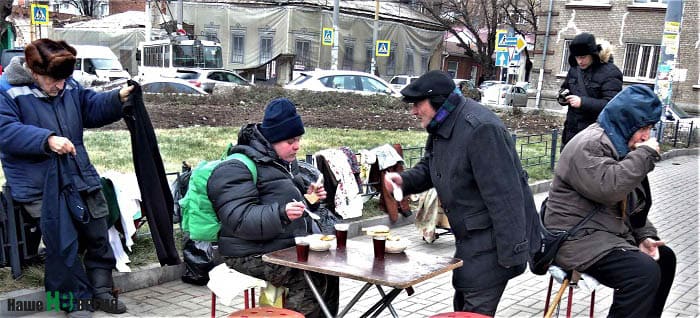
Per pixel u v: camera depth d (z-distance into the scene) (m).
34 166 4.21
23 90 4.09
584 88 6.43
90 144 10.24
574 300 5.31
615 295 3.77
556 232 3.85
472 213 3.43
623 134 3.72
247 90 17.98
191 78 22.53
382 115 16.84
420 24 39.97
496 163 3.27
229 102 16.77
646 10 25.44
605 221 3.81
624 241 3.81
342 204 6.99
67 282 4.25
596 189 3.62
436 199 6.82
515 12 40.69
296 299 3.63
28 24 31.31
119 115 4.39
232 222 3.43
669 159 14.97
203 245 5.23
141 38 36.09
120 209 4.95
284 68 31.30
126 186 5.21
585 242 3.78
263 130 3.58
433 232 6.87
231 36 34.22
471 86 25.78
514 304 5.21
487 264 3.39
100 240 4.52
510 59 20.84
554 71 27.58
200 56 26.89
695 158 15.50
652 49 25.66
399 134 13.95
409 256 3.39
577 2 26.77
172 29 29.86
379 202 7.87
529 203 3.48
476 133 3.30
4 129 3.96
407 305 5.14
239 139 3.73
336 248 3.54
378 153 7.60
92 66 24.94
